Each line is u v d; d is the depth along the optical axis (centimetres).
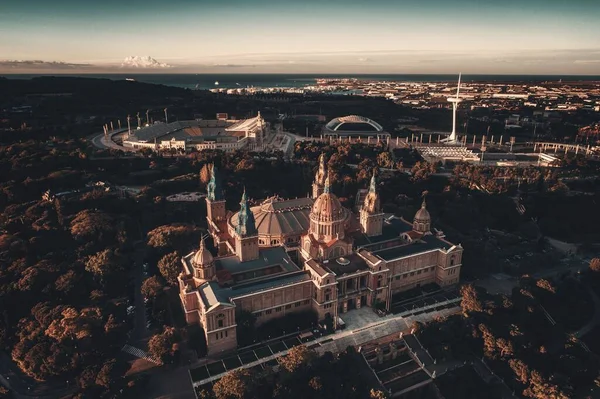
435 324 17138
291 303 17288
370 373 15638
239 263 17962
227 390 13162
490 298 18438
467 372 15762
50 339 15162
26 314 17288
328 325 17250
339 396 14188
